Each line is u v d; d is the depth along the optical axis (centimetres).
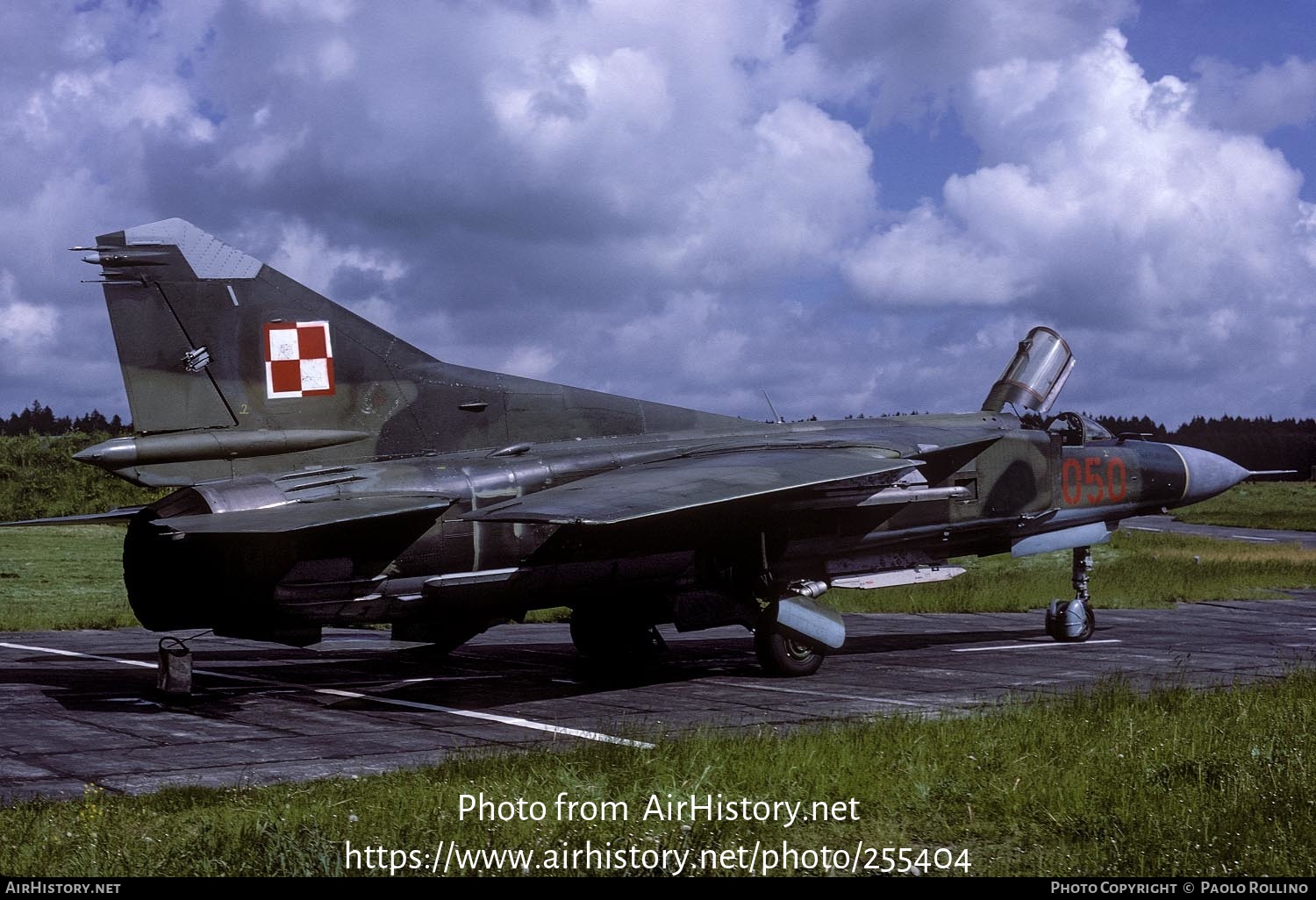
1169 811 589
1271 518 6425
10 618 1761
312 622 1016
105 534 3572
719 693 1092
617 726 894
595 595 1153
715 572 1213
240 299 1059
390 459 1111
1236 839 545
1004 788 630
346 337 1102
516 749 783
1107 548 3469
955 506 1353
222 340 1048
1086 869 510
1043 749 722
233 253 1062
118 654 1382
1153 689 982
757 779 648
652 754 703
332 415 1088
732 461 1134
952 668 1278
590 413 1227
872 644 1554
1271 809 590
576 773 659
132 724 902
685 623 1195
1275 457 7931
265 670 1270
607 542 1125
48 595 2178
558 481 1129
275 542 970
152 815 575
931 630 1753
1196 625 1842
